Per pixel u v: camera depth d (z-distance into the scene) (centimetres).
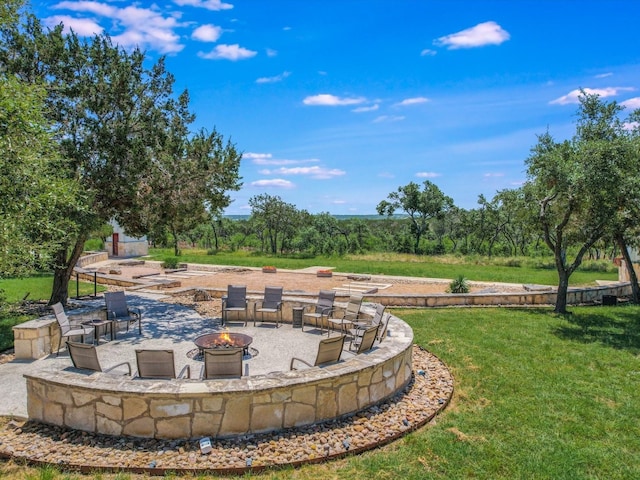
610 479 455
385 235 5181
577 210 1252
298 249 4538
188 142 1185
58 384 522
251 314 1147
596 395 677
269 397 520
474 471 458
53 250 901
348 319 986
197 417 500
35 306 1248
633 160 1085
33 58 1048
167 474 440
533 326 1135
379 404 617
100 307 1004
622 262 1994
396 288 1980
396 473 452
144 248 3703
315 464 467
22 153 688
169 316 1176
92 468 444
